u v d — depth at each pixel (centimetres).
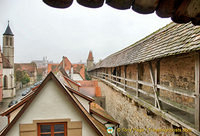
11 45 2950
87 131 404
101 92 1661
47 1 104
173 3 111
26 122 382
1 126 1199
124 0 107
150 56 489
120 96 921
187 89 451
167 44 446
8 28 2967
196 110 309
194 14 119
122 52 1159
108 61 1553
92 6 112
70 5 110
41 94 392
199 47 283
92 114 590
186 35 383
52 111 394
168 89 402
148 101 548
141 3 110
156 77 465
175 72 512
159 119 468
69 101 400
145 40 725
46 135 398
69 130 397
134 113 680
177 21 131
